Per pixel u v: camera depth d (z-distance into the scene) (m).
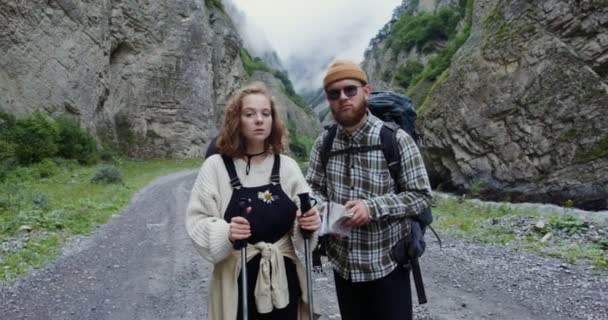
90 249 7.33
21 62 26.88
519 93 16.22
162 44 45.81
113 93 40.28
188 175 29.06
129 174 27.16
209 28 57.31
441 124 20.70
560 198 14.28
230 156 2.03
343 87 2.12
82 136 28.34
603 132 13.40
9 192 12.55
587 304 4.31
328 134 2.32
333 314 4.25
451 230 8.98
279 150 2.09
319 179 2.38
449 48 30.91
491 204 14.30
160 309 4.48
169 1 47.31
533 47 15.95
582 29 14.39
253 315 1.98
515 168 16.39
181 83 46.97
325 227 2.04
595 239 7.18
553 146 14.78
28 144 22.00
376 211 2.01
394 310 2.15
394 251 2.17
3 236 7.82
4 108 24.64
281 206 1.99
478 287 5.02
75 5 32.41
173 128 45.69
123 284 5.36
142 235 8.71
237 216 1.91
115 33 40.47
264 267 1.95
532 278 5.28
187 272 5.86
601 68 13.94
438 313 4.22
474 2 22.44
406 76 56.50
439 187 22.59
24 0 27.31
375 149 2.16
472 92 18.62
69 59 31.31
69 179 19.78
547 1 15.62
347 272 2.21
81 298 4.84
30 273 5.77
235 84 64.88
